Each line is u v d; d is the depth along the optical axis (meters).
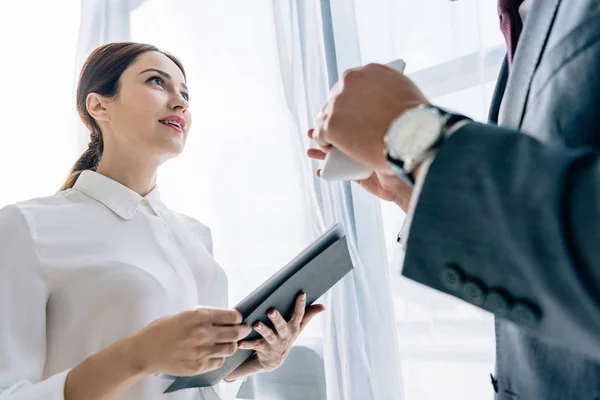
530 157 0.31
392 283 1.41
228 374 1.07
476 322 1.30
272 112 1.71
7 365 0.85
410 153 0.36
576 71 0.37
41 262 0.94
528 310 0.31
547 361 0.39
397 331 1.38
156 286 1.01
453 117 0.37
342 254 0.87
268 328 0.86
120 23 2.01
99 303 0.96
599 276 0.27
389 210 1.43
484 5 1.34
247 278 1.68
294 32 1.59
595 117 0.36
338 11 1.51
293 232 1.64
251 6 1.80
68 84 2.21
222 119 1.78
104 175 1.16
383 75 0.44
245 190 1.72
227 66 1.80
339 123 0.43
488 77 1.29
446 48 1.36
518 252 0.30
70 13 2.26
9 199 2.22
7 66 2.28
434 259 0.34
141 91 1.13
